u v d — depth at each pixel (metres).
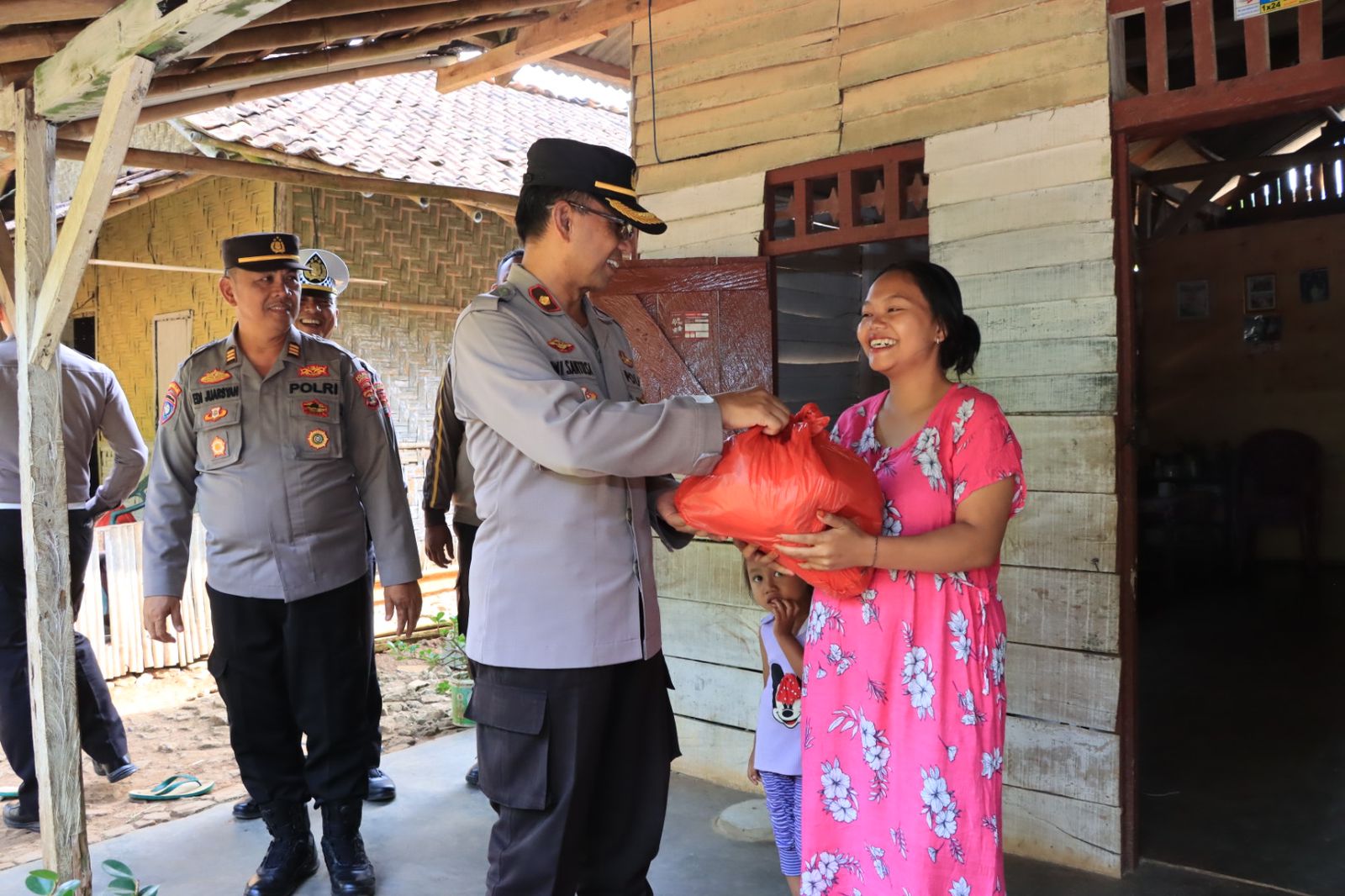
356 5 3.20
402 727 4.57
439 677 5.43
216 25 2.07
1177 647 5.74
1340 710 4.45
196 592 5.57
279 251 2.90
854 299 5.31
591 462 1.68
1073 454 2.90
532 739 1.83
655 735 2.02
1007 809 3.05
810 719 1.99
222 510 2.88
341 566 2.96
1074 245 2.88
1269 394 7.93
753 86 3.57
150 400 8.10
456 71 4.65
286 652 2.91
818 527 1.74
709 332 3.59
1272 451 7.75
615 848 2.01
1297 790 3.51
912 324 1.94
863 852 1.92
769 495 1.71
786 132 3.49
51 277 2.49
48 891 2.26
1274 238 7.84
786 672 2.43
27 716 3.52
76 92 2.42
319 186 5.04
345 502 3.01
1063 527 2.92
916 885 1.83
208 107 4.06
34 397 2.60
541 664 1.82
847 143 3.35
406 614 3.10
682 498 1.84
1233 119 2.72
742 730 3.60
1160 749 4.02
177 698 5.14
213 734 4.60
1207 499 7.63
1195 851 3.03
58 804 2.64
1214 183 7.05
